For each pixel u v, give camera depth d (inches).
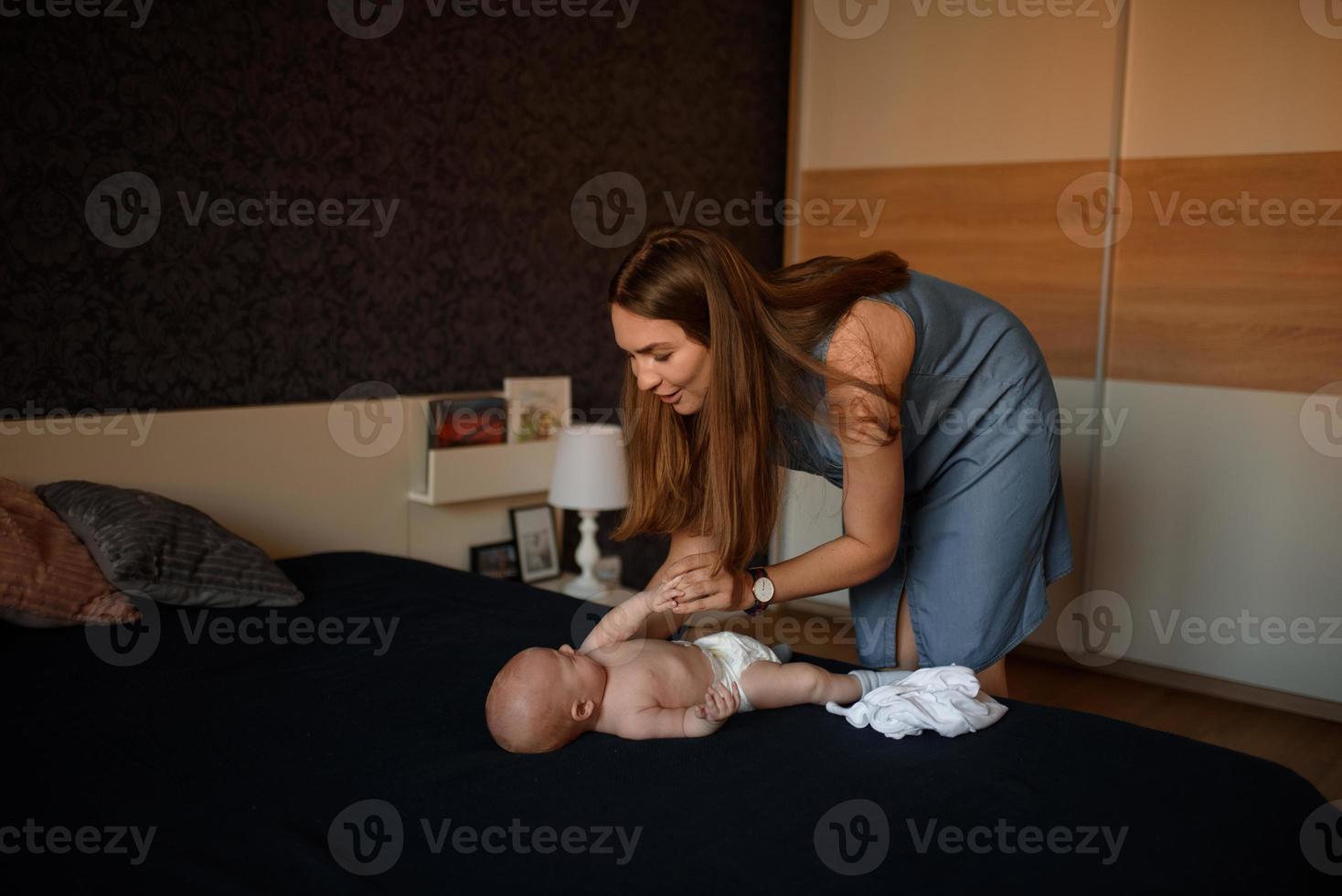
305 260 109.9
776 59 160.6
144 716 65.8
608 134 137.3
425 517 121.5
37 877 46.6
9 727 63.4
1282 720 121.4
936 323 64.0
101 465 96.6
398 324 118.4
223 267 104.0
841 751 60.6
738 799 54.2
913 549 72.9
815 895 45.4
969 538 69.7
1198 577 128.4
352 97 111.5
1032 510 70.0
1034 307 136.6
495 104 124.5
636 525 65.3
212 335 104.0
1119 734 62.7
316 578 99.8
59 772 57.5
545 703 60.4
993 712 63.7
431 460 117.0
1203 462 126.7
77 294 94.9
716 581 59.9
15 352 91.8
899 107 144.9
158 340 100.4
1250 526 124.3
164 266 100.0
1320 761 109.5
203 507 103.5
